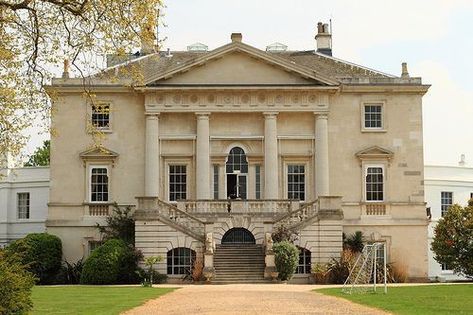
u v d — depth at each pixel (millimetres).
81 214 51844
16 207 63062
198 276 44531
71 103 52562
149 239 46312
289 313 22656
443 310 23281
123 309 24422
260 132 52656
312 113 52500
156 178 51688
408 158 52719
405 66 54062
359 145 52750
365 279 41719
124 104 52656
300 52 59594
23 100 31156
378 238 51781
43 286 42250
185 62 51750
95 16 28000
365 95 53094
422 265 51781
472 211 47812
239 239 49125
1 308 19328
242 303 26703
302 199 52250
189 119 52500
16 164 33094
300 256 46906
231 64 52469
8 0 28453
